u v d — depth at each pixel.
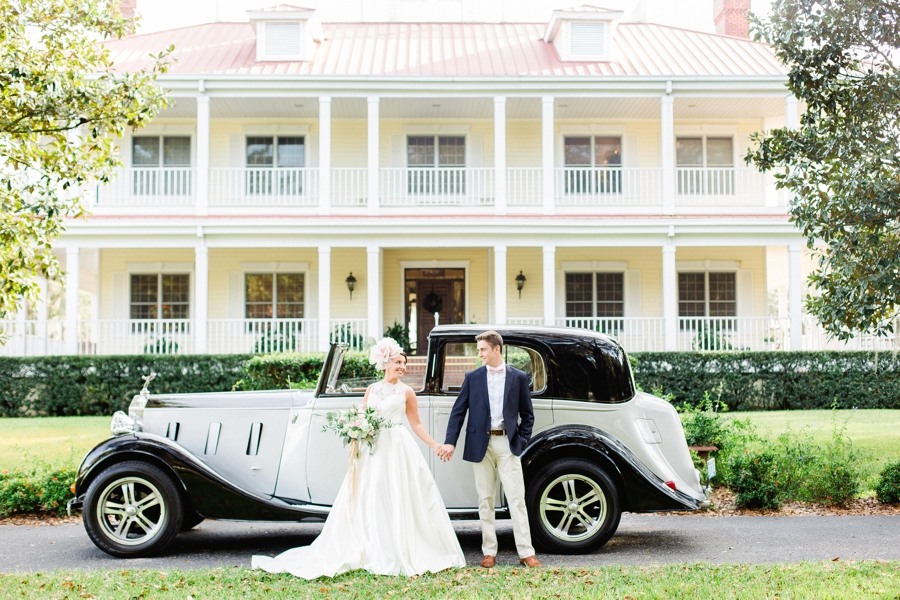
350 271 19.75
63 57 8.41
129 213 18.08
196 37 20.58
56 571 5.23
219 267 19.59
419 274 20.02
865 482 8.56
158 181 19.31
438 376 6.12
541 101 18.12
